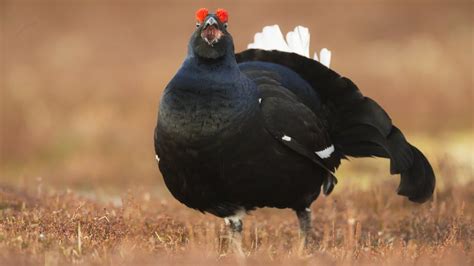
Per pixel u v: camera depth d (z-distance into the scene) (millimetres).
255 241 19781
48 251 15625
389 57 52562
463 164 28750
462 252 17375
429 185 20656
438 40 55656
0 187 23562
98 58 51750
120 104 43875
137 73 48500
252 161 17953
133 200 20672
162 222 20562
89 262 15148
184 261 15750
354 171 34438
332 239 19719
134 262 15359
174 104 17469
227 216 19141
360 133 20609
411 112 44312
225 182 17984
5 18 57500
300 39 21453
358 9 60250
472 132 42781
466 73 48156
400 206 24906
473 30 57344
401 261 16594
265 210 25141
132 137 39938
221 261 16156
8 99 42719
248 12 58688
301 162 18875
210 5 61000
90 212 20375
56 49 52656
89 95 44469
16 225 17984
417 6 60406
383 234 21578
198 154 17547
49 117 41312
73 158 37125
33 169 37312
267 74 19516
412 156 20422
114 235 18078
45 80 46062
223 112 17375
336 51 54031
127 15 59844
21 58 50781
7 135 39969
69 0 61438
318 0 60500
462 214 20906
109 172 35188
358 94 20094
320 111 20297
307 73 20219
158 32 57406
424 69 49219
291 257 16578
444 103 45062
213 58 17469
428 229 21484
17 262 14680
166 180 18656
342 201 24328
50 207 21438
